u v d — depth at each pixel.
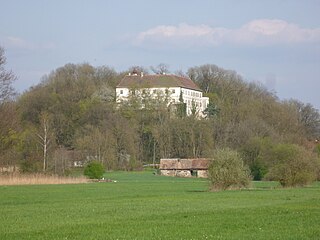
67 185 101.56
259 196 66.12
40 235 31.23
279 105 186.50
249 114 181.50
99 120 173.00
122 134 166.38
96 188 92.69
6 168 117.75
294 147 96.19
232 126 170.38
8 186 96.19
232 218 39.47
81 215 43.62
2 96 113.38
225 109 193.00
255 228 33.72
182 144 176.12
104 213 45.31
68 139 167.25
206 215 42.03
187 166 161.50
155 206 52.47
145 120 183.12
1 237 30.52
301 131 179.25
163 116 183.88
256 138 145.12
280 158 98.44
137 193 79.25
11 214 44.88
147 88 194.38
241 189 82.94
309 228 33.50
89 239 29.55
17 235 31.28
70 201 62.16
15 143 119.62
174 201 59.81
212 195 69.88
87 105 179.62
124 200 62.91
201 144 173.75
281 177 91.31
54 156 127.81
